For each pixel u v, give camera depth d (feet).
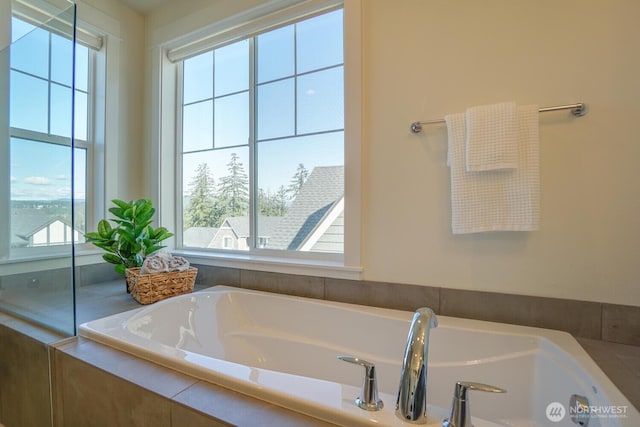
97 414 3.31
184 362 3.17
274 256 6.39
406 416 2.29
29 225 4.74
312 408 2.48
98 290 6.25
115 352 3.61
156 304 5.05
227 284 6.54
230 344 5.53
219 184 7.23
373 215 5.09
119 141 7.19
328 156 5.93
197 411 2.57
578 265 3.93
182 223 7.72
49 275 4.38
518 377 3.75
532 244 4.14
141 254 6.15
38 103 4.75
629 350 3.54
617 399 2.51
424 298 4.75
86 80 6.95
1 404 4.70
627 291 3.72
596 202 3.84
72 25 4.25
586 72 3.86
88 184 6.98
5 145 5.25
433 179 4.69
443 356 4.18
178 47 7.43
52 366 3.78
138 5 7.36
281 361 5.25
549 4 4.03
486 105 4.17
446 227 4.61
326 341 5.05
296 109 6.23
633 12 3.67
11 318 4.89
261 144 6.64
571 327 3.96
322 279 5.48
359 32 5.09
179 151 7.73
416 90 4.78
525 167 3.92
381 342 4.61
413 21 4.80
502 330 4.02
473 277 4.46
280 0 5.88
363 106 5.13
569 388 3.14
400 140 4.89
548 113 4.02
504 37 4.26
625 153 3.71
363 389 2.51
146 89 7.63
